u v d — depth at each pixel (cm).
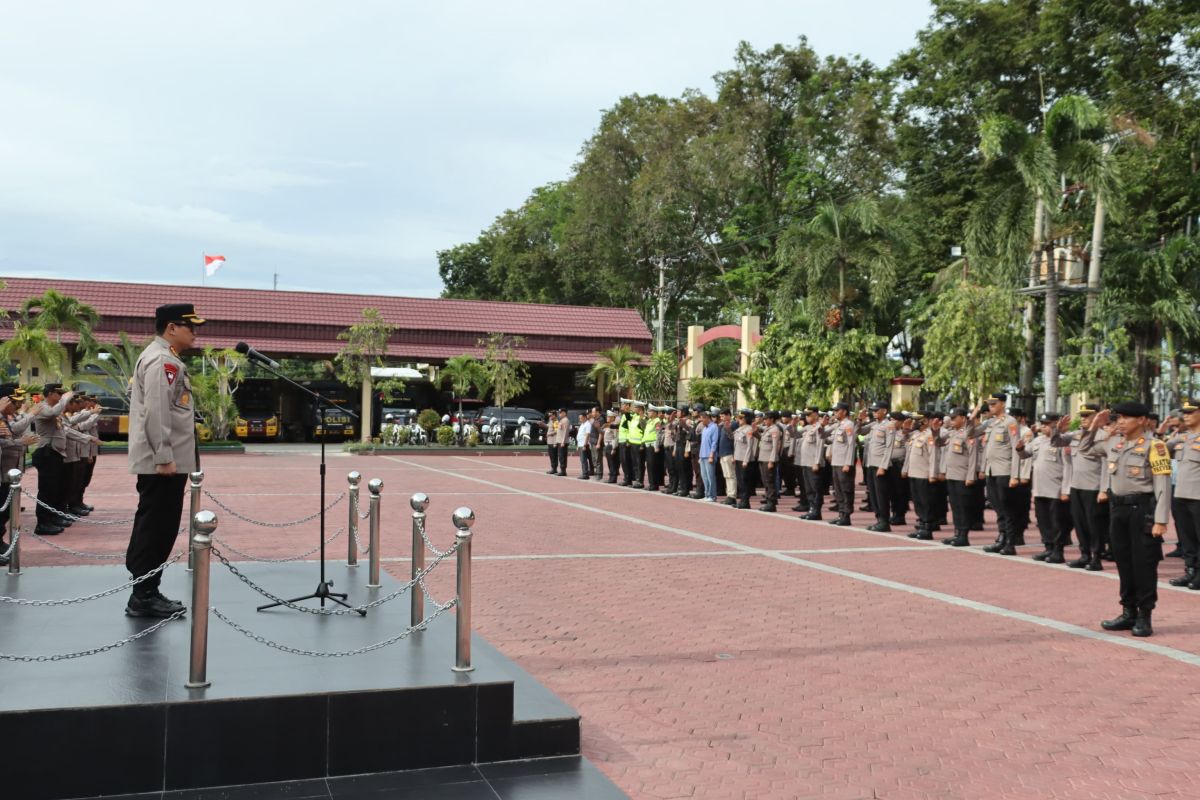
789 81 4641
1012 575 1148
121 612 678
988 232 2547
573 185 5250
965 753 552
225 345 3644
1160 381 3139
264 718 485
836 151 4444
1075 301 3178
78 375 3159
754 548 1315
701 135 4694
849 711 624
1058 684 690
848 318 3272
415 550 670
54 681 505
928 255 3778
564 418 2634
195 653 498
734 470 1938
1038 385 3312
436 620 683
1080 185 2370
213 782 478
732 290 4906
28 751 452
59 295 3100
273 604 710
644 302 5319
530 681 595
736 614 898
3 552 1059
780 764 532
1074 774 523
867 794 493
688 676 695
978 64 3616
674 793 490
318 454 3306
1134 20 3244
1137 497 846
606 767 523
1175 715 623
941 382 2392
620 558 1202
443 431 3509
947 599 988
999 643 808
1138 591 846
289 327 3781
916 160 4012
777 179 4775
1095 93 3462
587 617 870
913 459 1480
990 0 3591
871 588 1039
